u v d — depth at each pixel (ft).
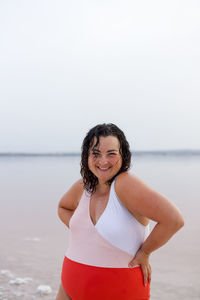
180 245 19.22
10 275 13.75
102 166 5.97
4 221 27.09
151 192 5.54
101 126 6.26
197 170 101.14
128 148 6.34
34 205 36.37
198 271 14.51
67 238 20.93
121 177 5.96
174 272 14.48
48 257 16.63
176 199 39.17
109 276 5.83
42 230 23.40
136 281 5.91
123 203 5.87
